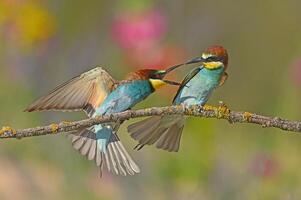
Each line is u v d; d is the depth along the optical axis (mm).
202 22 17844
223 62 7227
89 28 16141
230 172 11797
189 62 7227
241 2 18328
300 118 13094
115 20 13375
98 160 6875
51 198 12023
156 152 12219
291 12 18250
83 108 6965
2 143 12953
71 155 12180
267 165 11391
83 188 11906
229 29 18188
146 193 11773
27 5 14031
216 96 17266
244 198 11391
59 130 6242
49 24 14305
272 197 11281
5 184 12266
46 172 12375
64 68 15000
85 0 16141
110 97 6941
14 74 14242
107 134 6875
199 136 12641
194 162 12102
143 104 12477
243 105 17375
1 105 13922
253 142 13906
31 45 14133
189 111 6441
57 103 6887
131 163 6848
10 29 14047
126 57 12711
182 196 11711
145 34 12562
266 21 18234
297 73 13055
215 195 11477
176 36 17562
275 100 16797
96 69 6891
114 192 11828
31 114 13820
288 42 18031
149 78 7098
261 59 18062
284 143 13047
